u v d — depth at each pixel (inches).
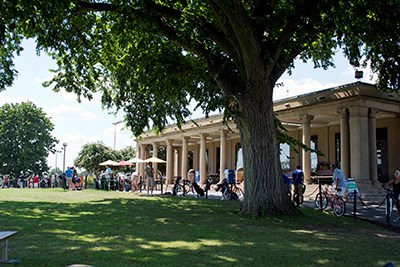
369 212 642.2
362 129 898.1
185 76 706.8
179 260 261.6
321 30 550.9
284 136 666.8
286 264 259.6
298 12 494.0
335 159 1193.4
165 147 2091.5
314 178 1075.3
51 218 493.4
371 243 350.6
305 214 551.5
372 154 922.7
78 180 1402.6
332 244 339.0
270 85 561.0
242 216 527.5
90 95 742.5
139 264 247.6
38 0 464.4
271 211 524.7
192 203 750.5
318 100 993.5
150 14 528.7
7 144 2503.7
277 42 539.5
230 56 580.4
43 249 294.8
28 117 2573.8
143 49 692.7
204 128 1480.1
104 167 2484.0
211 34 582.6
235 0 487.2
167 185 1530.5
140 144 1920.5
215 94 746.8
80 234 370.0
